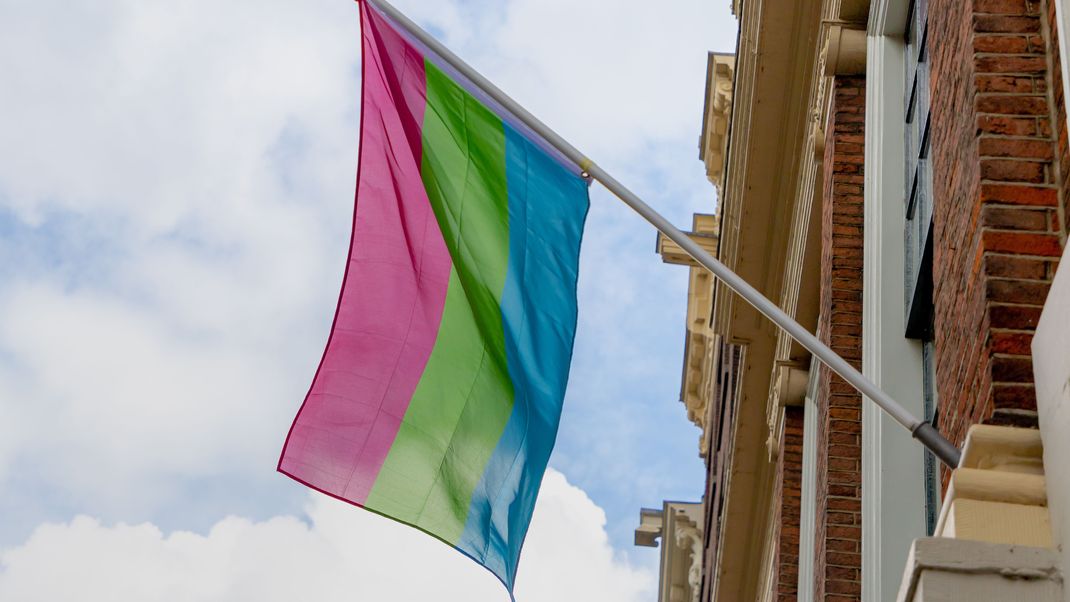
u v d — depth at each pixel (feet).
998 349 23.07
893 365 40.32
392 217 36.70
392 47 36.78
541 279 35.91
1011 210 24.23
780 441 66.59
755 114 65.36
